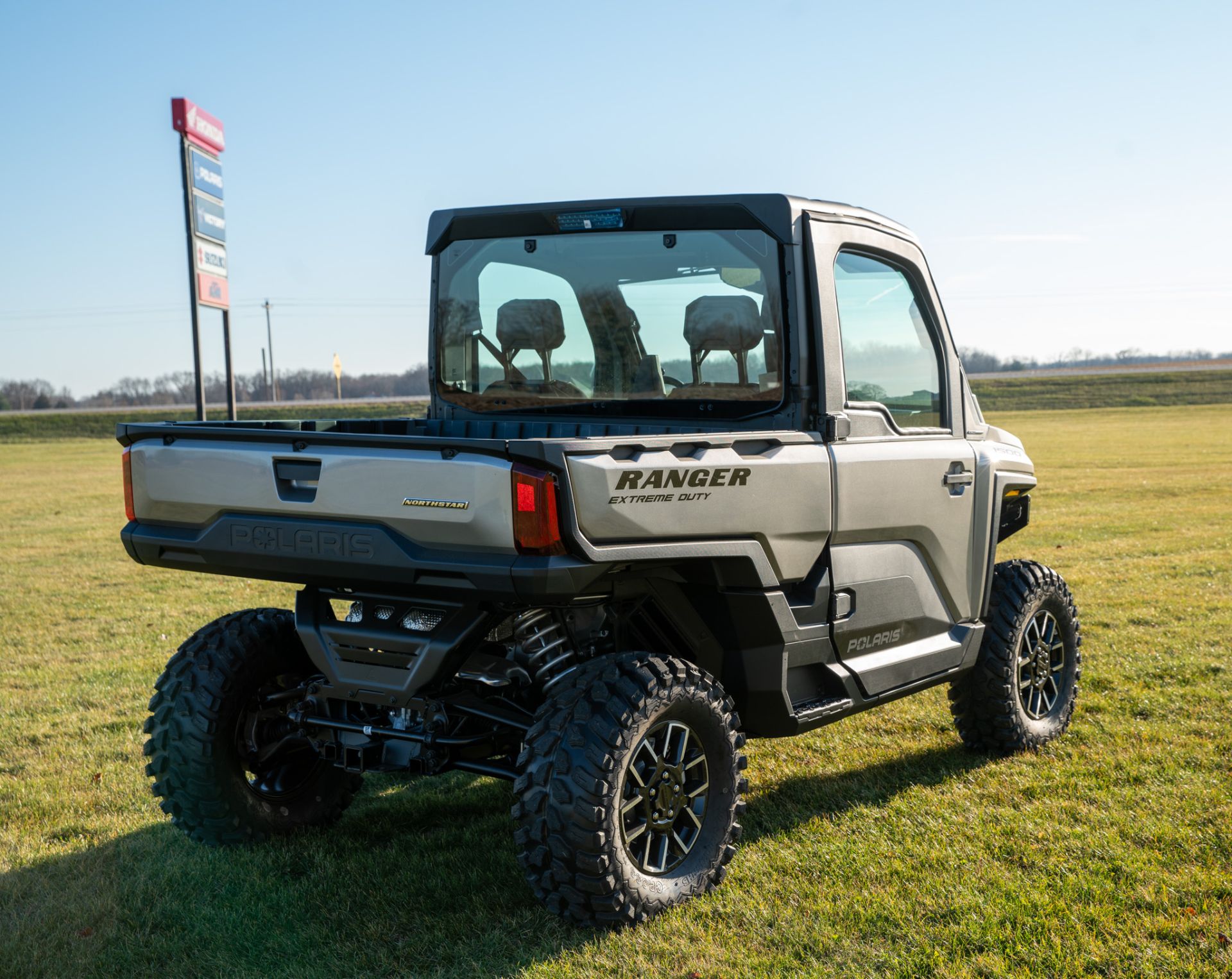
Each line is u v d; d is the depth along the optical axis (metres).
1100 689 5.78
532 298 4.05
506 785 4.61
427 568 2.86
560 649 3.50
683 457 3.09
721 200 3.61
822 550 3.65
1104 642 6.91
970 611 4.47
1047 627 4.90
